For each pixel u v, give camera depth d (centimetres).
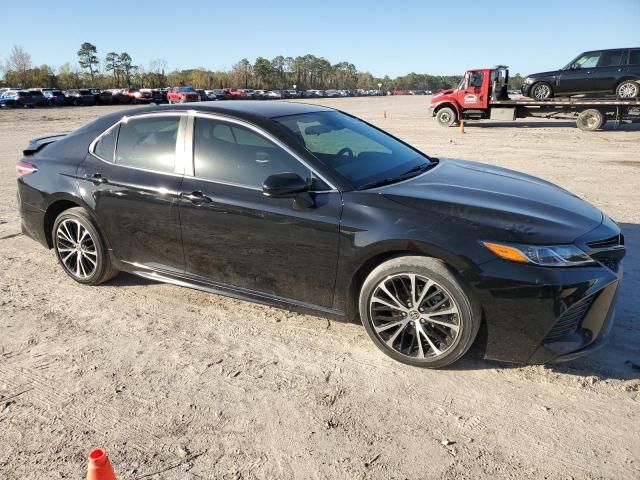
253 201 349
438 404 288
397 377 313
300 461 248
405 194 324
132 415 283
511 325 290
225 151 371
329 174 335
